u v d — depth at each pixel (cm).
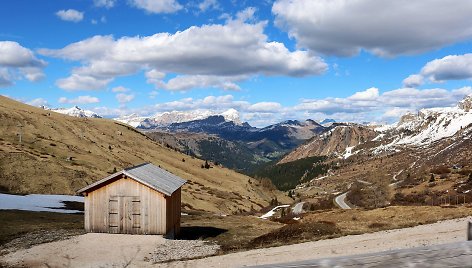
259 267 327
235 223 5672
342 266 312
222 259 2933
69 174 11900
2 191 9556
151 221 3994
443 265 305
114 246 3594
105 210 4066
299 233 3812
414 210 5819
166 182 4288
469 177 15300
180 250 3469
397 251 323
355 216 6097
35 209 6525
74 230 4316
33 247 3512
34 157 12900
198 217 6550
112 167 17112
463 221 3747
